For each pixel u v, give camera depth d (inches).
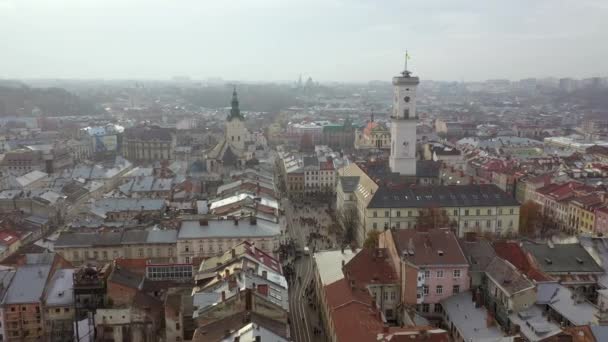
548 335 4552.2
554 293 5472.4
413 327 4778.5
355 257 6250.0
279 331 4623.5
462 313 5442.9
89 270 5782.5
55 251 7278.5
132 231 7637.8
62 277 6087.6
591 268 6200.8
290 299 6914.4
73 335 5433.1
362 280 6023.6
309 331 6018.7
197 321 4862.2
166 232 7618.1
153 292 5743.1
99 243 7367.1
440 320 5767.7
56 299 5674.2
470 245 6230.3
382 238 6668.3
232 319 4741.6
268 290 5221.5
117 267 5831.7
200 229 7465.6
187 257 7332.7
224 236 7332.7
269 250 7431.1
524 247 6496.1
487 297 5708.7
